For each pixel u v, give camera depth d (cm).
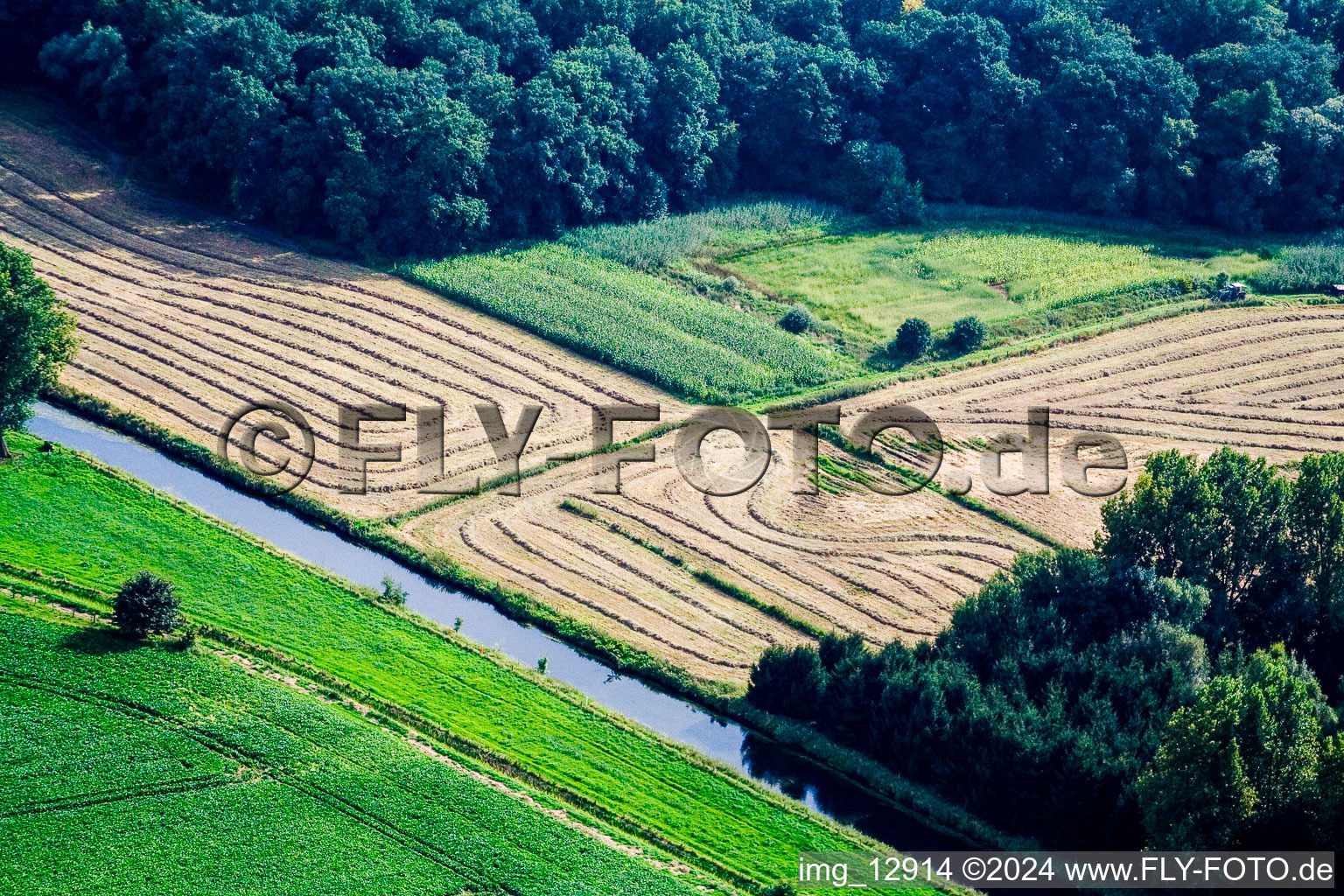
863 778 13088
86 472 15775
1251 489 14188
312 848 11625
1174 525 14188
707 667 14175
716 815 12481
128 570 14462
